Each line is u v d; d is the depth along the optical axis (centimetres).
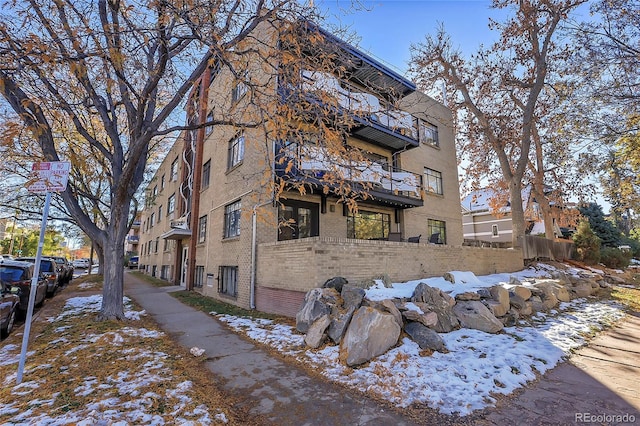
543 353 506
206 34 510
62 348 536
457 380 410
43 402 344
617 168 1323
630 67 976
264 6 611
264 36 955
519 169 1509
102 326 675
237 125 591
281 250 837
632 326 688
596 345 562
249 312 895
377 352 490
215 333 678
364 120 1062
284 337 613
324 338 551
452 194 1727
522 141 1530
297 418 332
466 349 513
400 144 1380
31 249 4312
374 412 343
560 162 1770
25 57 436
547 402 361
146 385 394
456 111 1709
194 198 1582
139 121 714
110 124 776
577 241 1833
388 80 1283
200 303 1080
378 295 626
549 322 695
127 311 895
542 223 2848
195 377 434
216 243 1283
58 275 1384
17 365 461
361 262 751
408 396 376
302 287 734
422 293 632
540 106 1678
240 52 521
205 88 1527
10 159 1016
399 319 561
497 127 1598
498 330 603
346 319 550
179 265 1819
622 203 1531
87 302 1018
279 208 1019
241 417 335
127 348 543
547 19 1448
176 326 743
